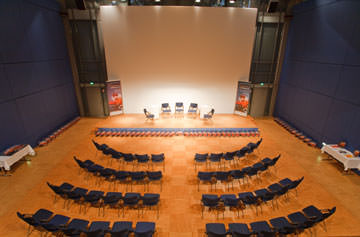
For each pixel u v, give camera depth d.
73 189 7.53
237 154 9.28
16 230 6.16
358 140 9.06
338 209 7.14
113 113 15.66
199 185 8.27
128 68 14.92
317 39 11.54
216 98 15.83
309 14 12.19
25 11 10.46
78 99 15.62
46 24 12.10
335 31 10.23
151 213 6.88
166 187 8.12
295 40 13.65
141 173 7.59
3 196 7.57
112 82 14.84
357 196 7.80
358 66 9.00
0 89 9.06
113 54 14.55
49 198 7.49
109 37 14.14
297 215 6.24
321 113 11.35
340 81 9.99
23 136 10.41
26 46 10.55
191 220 6.62
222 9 13.70
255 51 14.78
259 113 16.59
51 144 11.59
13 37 9.73
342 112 9.91
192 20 13.88
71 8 13.80
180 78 15.20
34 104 11.17
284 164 9.86
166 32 14.10
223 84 15.47
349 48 9.43
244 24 14.05
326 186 8.33
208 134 12.84
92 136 12.65
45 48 12.02
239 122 14.60
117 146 11.44
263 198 6.61
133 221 6.56
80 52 14.39
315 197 7.71
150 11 13.65
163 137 12.56
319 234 6.14
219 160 9.09
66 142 11.86
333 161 10.15
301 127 13.18
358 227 6.43
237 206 7.20
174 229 6.30
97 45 14.32
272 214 6.91
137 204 7.24
